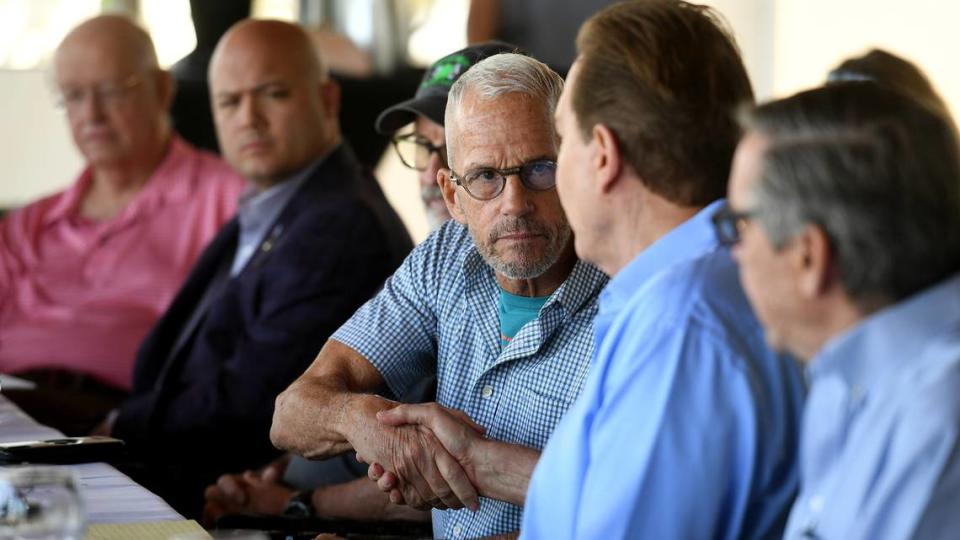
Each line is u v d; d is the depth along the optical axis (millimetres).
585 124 5266
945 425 3973
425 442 6949
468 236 7852
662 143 5125
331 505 9047
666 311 4984
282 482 9992
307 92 12391
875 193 3930
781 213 4027
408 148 10094
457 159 7062
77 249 14992
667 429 4812
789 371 4922
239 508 9875
